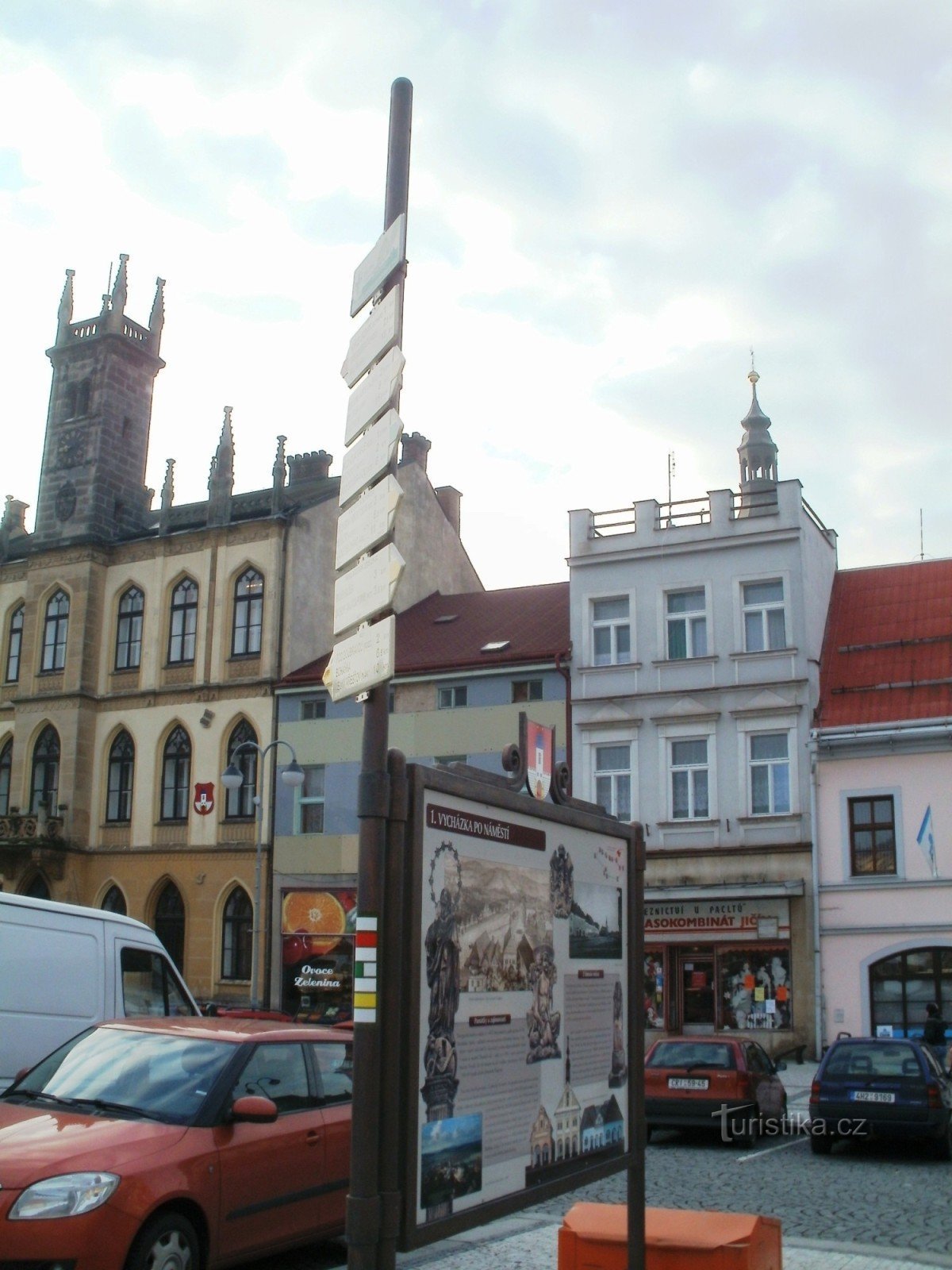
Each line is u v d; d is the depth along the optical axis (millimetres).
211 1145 8266
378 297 6449
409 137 6516
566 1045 6652
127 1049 9203
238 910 39062
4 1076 11227
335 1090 9805
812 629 33844
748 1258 6812
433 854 5648
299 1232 8953
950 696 31922
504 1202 5867
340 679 5883
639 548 35438
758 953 31922
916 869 30531
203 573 42219
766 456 80438
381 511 5828
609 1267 6977
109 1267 7195
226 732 40438
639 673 34781
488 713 36281
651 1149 17484
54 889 41219
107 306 46438
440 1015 5598
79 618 43375
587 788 34656
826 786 31938
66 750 42469
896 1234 11023
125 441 46062
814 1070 28906
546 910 6602
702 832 33125
